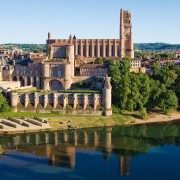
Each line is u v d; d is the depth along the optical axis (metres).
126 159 189.25
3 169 173.38
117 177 167.00
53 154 195.62
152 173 171.75
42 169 174.25
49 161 184.88
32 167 176.38
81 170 174.12
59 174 168.75
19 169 173.62
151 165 181.75
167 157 192.75
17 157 190.12
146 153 199.38
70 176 166.75
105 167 178.50
